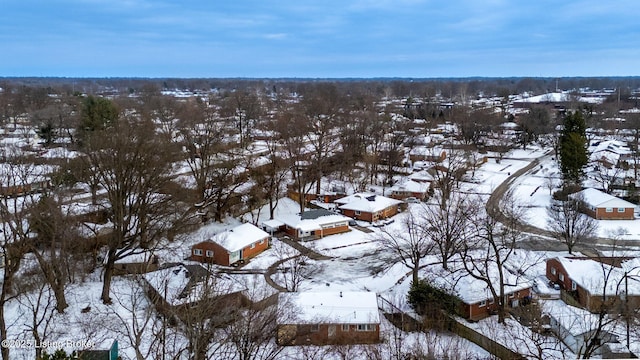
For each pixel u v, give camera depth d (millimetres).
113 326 34844
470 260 45062
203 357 27531
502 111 156125
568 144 79750
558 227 60250
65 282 42188
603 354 33594
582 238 57438
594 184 81812
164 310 30109
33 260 42438
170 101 142500
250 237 54750
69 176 55500
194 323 30266
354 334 36812
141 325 35219
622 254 54500
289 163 75062
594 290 41094
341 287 46281
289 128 95938
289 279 48094
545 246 57781
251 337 31562
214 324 31359
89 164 51094
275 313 34500
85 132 74562
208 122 93312
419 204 74625
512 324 39594
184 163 78875
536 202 75562
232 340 30469
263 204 71688
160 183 47906
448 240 46719
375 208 67062
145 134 50531
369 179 86188
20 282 38406
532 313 39750
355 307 38156
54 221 39500
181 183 62438
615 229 63094
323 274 50188
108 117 80938
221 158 76500
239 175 70938
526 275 48188
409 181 80812
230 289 36625
